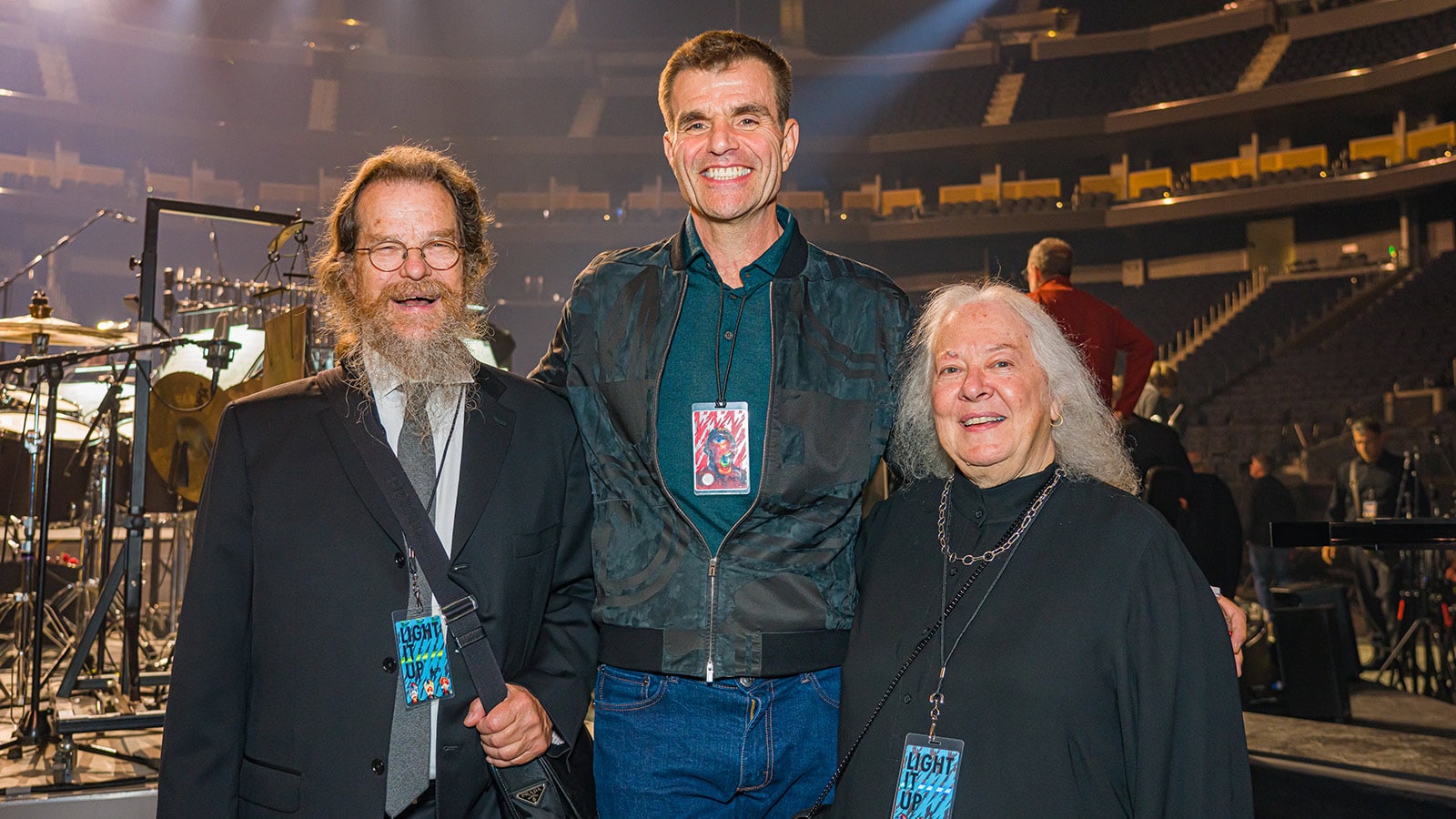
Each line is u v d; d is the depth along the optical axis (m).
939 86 23.47
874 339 1.90
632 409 1.85
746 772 1.76
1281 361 17.70
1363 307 17.94
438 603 1.63
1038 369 1.69
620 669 1.81
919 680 1.63
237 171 22.05
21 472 5.10
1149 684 1.51
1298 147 20.31
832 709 1.82
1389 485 6.10
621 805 1.79
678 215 22.50
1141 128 20.33
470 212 1.82
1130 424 4.53
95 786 3.46
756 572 1.77
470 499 1.69
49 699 4.30
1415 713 4.06
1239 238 20.42
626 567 1.81
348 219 1.75
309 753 1.58
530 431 1.81
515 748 1.63
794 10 23.89
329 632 1.61
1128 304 21.19
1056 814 1.49
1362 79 17.80
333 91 23.25
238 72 22.55
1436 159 17.36
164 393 4.69
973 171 23.14
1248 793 1.51
